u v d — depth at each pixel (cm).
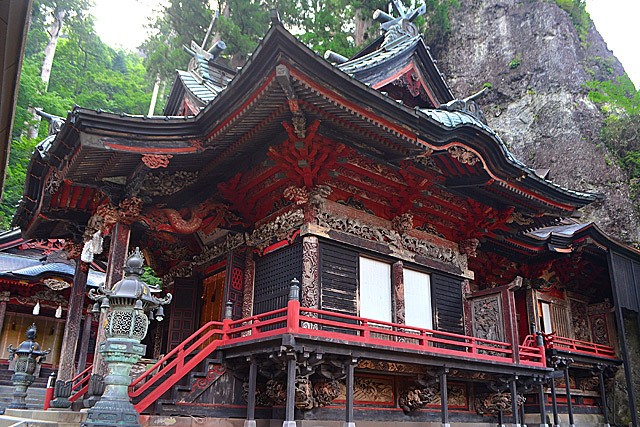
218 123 1263
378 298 1493
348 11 3688
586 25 4150
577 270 2350
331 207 1452
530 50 3825
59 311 2419
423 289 1628
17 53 588
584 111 3456
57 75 4978
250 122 1261
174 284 1752
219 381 1241
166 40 3916
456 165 1579
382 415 1416
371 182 1526
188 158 1409
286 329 1095
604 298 2533
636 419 2030
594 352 2314
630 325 2480
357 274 1458
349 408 1153
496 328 1614
